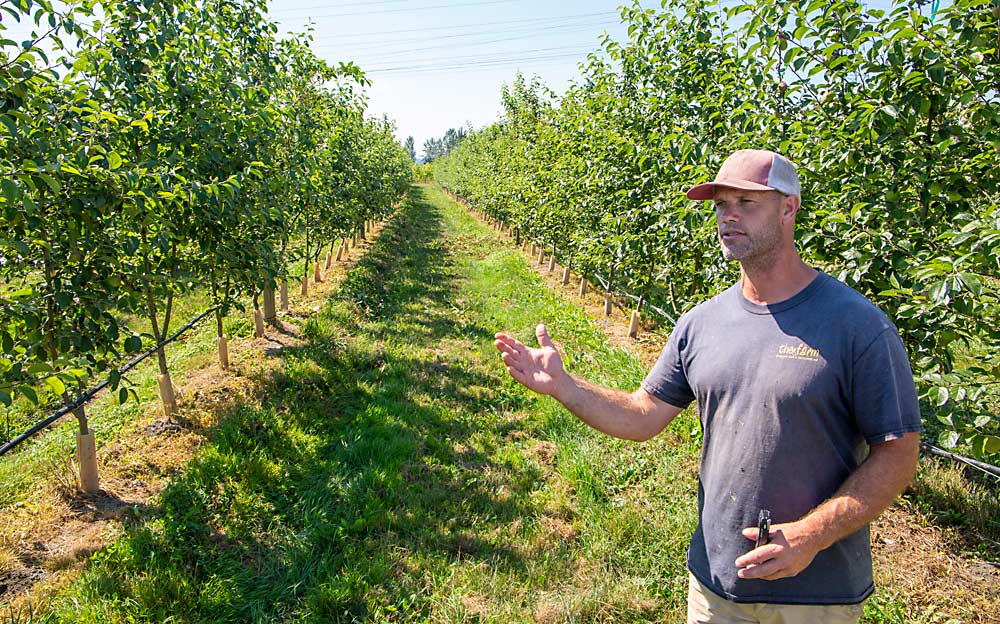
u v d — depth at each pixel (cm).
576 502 422
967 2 270
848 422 161
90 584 318
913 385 155
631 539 376
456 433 528
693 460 471
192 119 462
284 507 407
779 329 167
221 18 584
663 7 541
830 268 326
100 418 524
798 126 350
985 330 294
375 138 1678
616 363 708
